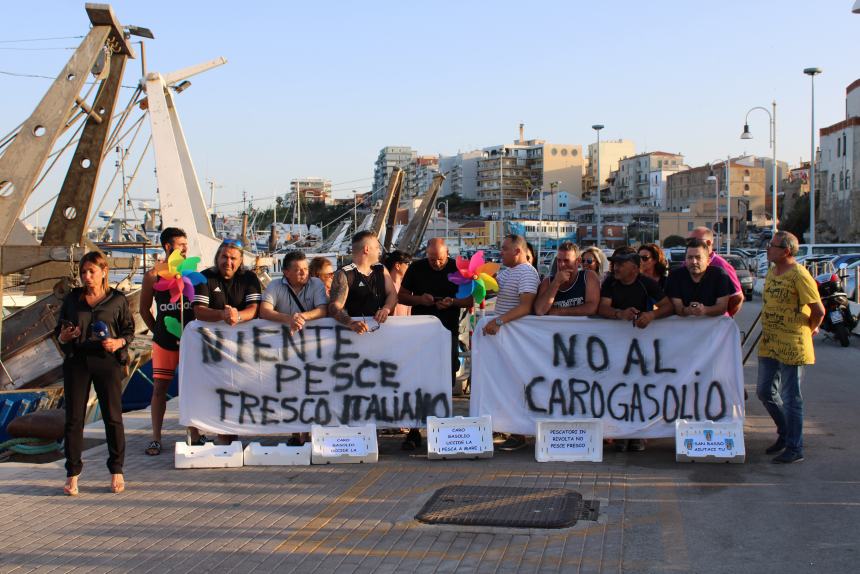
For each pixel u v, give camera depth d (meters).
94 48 12.95
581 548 5.31
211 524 5.94
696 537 5.49
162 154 18.48
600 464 7.52
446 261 8.94
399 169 19.39
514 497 6.41
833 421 9.42
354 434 7.78
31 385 12.82
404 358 8.12
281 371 8.09
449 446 7.78
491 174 189.25
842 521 5.78
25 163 12.66
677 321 8.02
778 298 7.46
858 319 19.88
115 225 25.00
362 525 5.85
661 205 166.50
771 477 6.98
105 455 8.16
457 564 5.07
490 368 8.14
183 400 8.04
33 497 6.68
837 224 90.56
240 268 8.16
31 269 14.67
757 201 146.00
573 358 8.05
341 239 40.19
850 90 93.69
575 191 189.75
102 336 6.61
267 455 7.64
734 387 7.96
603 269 11.25
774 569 4.93
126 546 5.51
